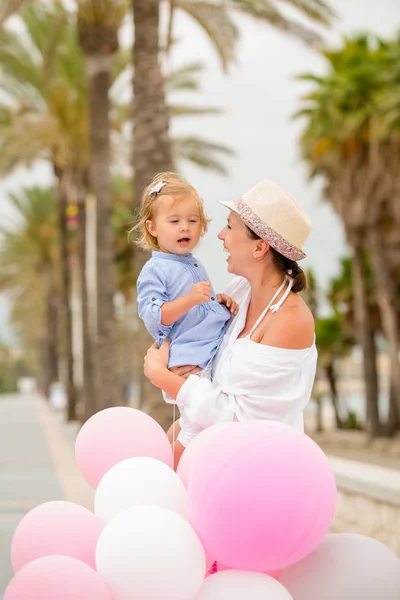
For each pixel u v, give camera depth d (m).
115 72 27.62
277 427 2.70
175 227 3.27
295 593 2.74
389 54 28.70
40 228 57.41
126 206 36.94
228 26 15.92
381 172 28.83
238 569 2.69
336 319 40.41
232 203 3.22
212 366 3.23
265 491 2.57
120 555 2.58
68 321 40.31
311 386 3.07
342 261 36.88
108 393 20.78
